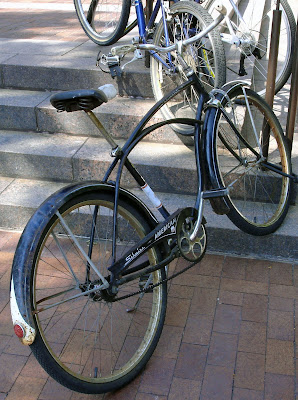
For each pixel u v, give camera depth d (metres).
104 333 2.69
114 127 3.83
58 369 2.12
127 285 2.81
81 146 3.77
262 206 3.39
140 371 2.42
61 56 4.45
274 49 3.14
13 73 4.25
